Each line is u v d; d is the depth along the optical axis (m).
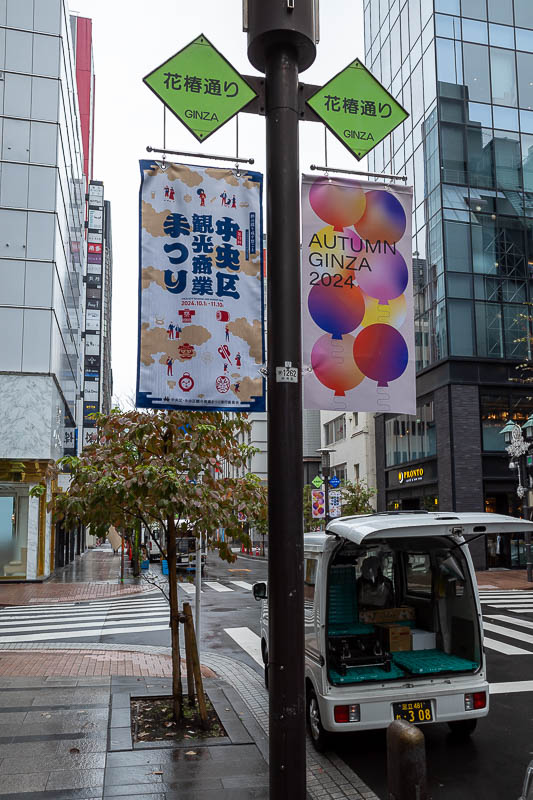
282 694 3.50
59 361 29.45
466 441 30.14
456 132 32.59
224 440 7.43
